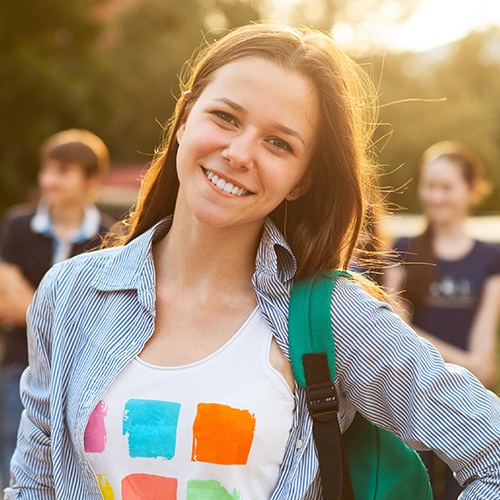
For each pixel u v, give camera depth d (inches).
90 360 80.3
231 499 76.4
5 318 199.3
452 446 78.1
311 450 77.6
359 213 84.2
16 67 819.4
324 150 81.6
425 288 193.5
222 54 79.6
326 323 78.5
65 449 80.7
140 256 82.7
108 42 1305.4
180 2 1358.3
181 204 82.4
